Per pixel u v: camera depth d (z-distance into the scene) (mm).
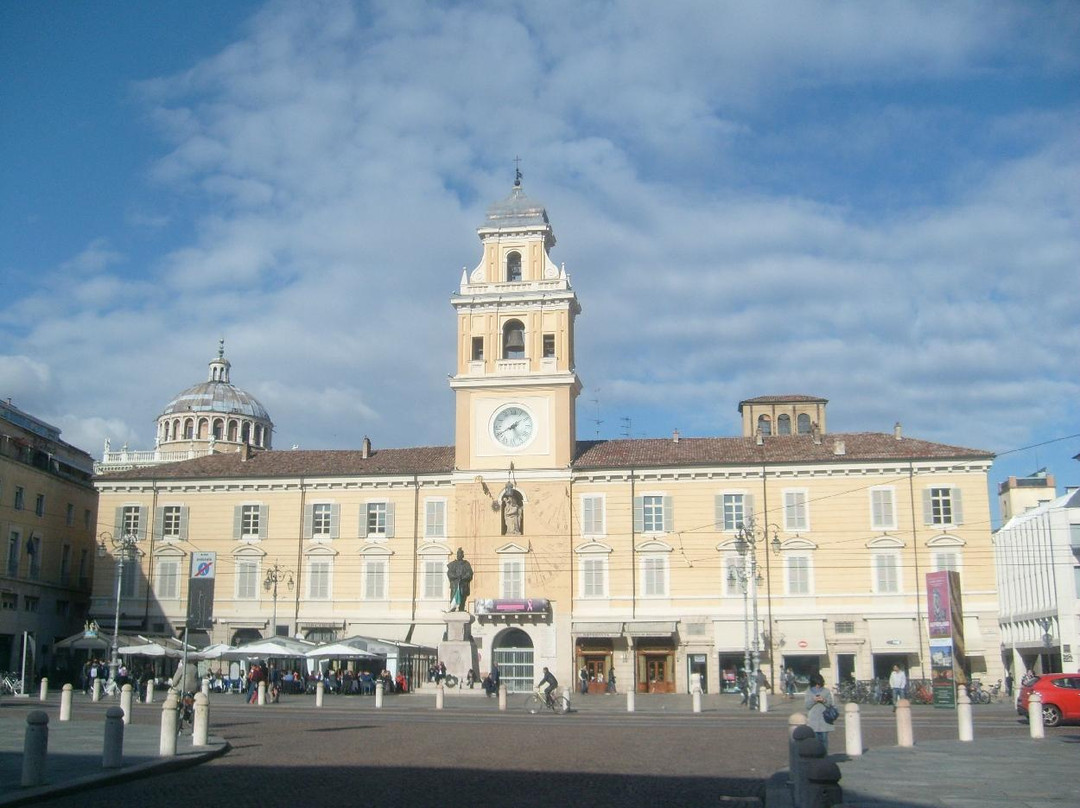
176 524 87312
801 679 77500
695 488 80875
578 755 33094
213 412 136500
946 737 40375
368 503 85375
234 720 48000
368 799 23141
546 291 85062
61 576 91562
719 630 78188
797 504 79375
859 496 78688
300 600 84688
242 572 85688
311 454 90188
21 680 71188
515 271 87562
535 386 83938
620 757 32656
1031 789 25172
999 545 89125
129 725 41719
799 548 78625
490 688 74188
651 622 78625
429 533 84250
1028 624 91875
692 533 80188
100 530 88000
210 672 79688
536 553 81500
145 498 87938
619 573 80500
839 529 78500
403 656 78938
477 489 83062
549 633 80062
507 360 84750
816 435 83750
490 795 23969
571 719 51219
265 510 86438
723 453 82438
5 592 82125
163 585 86438
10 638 83375
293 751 33625
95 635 72938
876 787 25531
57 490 91438
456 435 84312
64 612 91125
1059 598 81625
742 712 59250
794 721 25062
